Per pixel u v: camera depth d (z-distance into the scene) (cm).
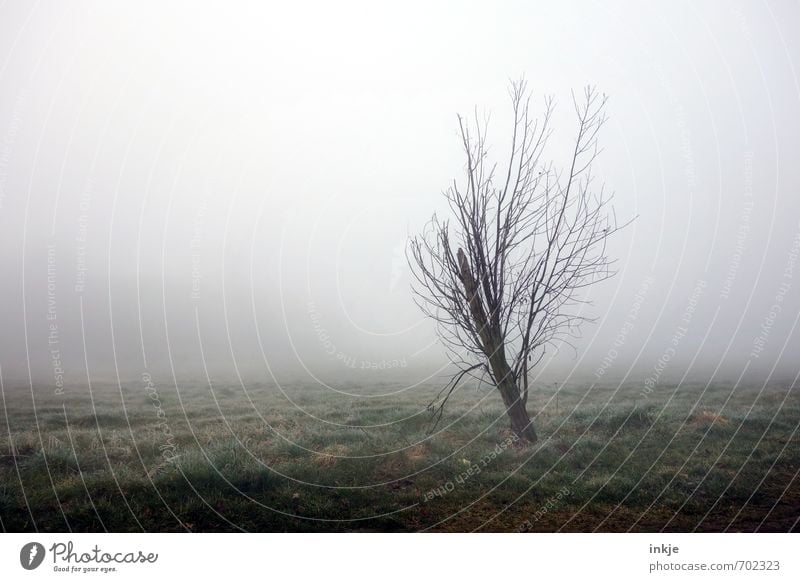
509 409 843
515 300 866
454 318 888
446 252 885
